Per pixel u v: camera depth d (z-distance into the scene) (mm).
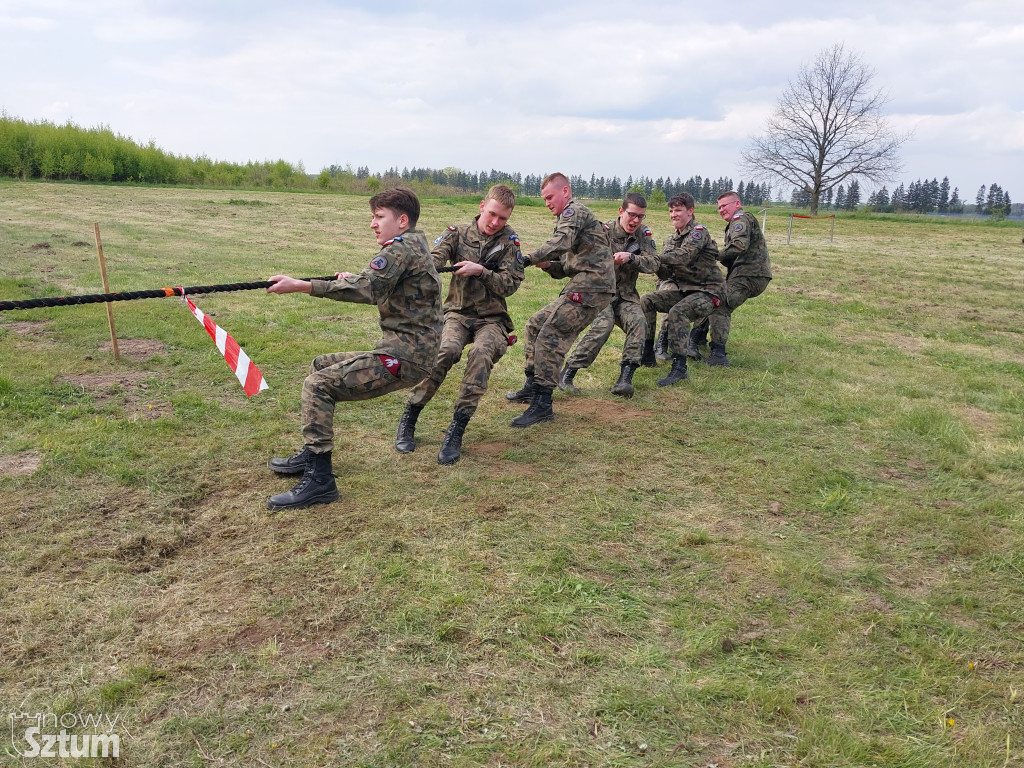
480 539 3902
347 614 3195
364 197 35625
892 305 12484
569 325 5738
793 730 2627
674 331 7117
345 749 2457
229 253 14445
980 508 4578
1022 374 8039
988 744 2584
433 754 2445
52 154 31469
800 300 12562
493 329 5121
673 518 4285
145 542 3748
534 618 3209
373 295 4035
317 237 18188
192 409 5723
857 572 3738
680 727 2617
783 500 4594
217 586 3387
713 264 7164
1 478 4352
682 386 7070
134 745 2447
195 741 2475
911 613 3395
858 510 4473
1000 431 6086
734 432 5824
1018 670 3020
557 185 5672
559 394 6711
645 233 6805
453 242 5125
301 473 4613
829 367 7902
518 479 4723
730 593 3492
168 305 9445
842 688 2859
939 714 2721
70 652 2898
